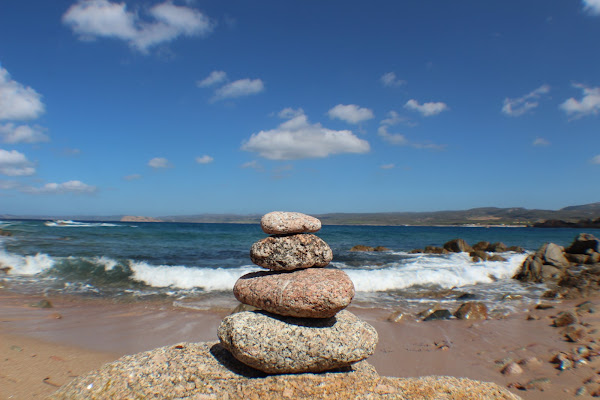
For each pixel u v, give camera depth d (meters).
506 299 9.89
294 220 4.64
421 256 18.94
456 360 5.48
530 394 4.38
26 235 23.14
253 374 4.06
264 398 3.64
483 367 5.23
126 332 6.62
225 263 14.90
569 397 4.29
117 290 10.20
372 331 4.31
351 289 4.20
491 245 23.67
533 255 15.16
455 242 22.39
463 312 7.87
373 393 3.78
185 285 10.84
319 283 4.16
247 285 4.60
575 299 9.84
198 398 3.56
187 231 31.94
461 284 12.29
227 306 8.59
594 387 4.48
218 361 4.26
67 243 19.22
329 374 4.08
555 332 6.77
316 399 3.66
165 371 3.96
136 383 3.74
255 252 4.66
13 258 13.12
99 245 19.12
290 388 3.80
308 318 4.33
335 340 4.07
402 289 11.28
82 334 6.44
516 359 5.47
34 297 9.28
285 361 3.95
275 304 4.19
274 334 4.04
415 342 6.28
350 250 22.86
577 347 5.85
